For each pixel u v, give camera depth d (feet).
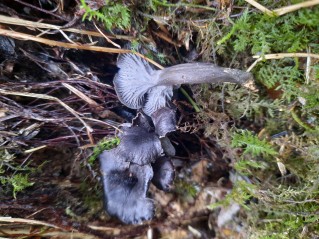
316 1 0.28
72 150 0.44
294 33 0.31
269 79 0.35
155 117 0.39
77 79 0.40
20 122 0.39
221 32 0.35
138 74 0.38
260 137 0.41
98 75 0.42
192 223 0.47
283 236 0.39
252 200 0.44
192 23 0.36
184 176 0.48
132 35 0.38
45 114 0.40
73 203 0.44
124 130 0.40
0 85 0.38
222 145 0.42
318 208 0.37
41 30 0.37
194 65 0.34
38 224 0.41
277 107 0.38
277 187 0.41
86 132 0.42
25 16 0.37
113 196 0.43
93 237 0.44
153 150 0.39
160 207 0.47
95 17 0.36
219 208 0.46
